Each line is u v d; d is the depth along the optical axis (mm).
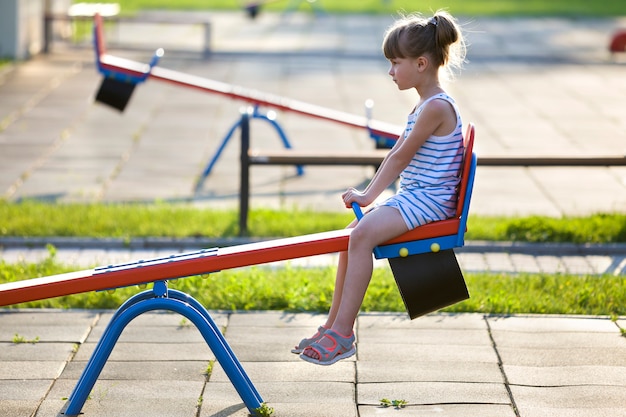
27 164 16344
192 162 16797
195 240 12055
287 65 28156
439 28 6547
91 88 23531
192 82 15695
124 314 6605
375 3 47562
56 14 29422
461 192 6535
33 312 9055
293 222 12672
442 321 8844
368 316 8977
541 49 33031
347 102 22531
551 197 14727
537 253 11891
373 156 12648
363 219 6539
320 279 10023
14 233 12227
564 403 6977
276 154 12445
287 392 7184
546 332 8539
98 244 11984
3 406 6918
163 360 7836
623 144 18453
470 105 22562
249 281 9773
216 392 7199
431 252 6672
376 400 7043
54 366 7727
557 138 18969
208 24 29500
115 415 6793
